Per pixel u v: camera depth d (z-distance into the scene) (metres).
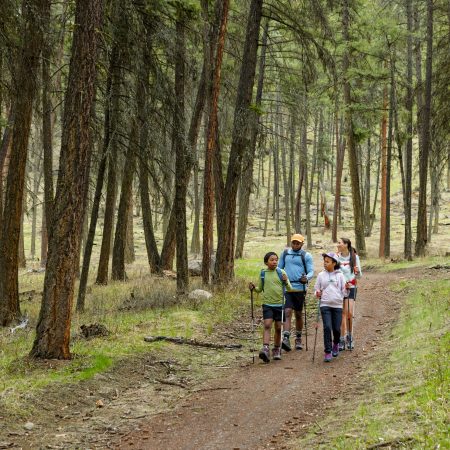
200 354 9.96
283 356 9.68
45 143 17.45
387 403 6.20
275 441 5.84
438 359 7.15
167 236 23.39
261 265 27.12
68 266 8.57
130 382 8.25
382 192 29.12
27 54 11.77
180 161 15.95
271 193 71.19
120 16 12.62
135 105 12.75
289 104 19.64
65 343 8.61
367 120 27.42
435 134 22.80
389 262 25.62
